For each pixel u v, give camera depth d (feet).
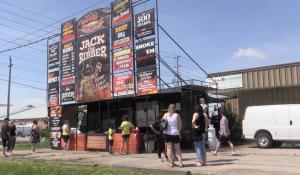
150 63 72.79
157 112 79.71
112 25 80.64
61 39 93.71
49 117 95.20
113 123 85.51
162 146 57.82
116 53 79.51
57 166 55.42
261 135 78.33
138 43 75.15
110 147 74.43
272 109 77.71
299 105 75.51
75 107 91.76
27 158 71.41
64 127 87.51
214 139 67.82
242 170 44.32
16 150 92.07
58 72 94.27
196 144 49.67
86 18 86.74
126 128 72.33
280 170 43.86
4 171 55.31
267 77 107.45
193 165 50.21
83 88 87.15
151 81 72.64
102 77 82.33
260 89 107.96
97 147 81.30
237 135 91.50
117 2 79.66
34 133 86.22
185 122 75.36
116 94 79.10
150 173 45.32
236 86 111.65
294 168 45.44
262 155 61.72
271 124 77.46
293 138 75.20
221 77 114.32
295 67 103.40
